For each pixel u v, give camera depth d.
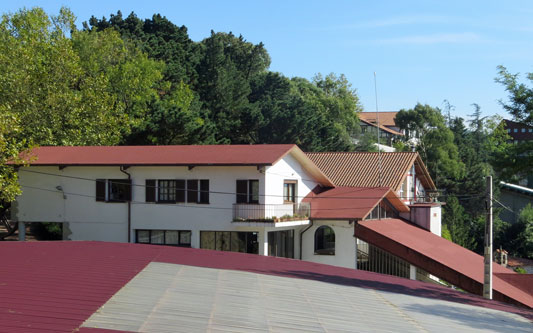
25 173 32.84
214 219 30.45
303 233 32.75
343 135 77.62
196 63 69.62
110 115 44.88
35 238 37.78
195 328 9.59
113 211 31.81
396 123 90.38
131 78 52.94
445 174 74.81
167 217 31.11
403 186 42.66
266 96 71.50
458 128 97.00
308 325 10.86
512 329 13.97
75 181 32.28
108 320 9.48
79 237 32.22
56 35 50.09
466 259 32.50
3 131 27.47
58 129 39.81
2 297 10.34
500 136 96.75
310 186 36.09
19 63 40.19
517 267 51.84
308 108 65.50
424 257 29.67
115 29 68.94
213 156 31.11
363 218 31.25
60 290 11.29
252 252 30.14
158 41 68.62
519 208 67.06
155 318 9.96
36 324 8.76
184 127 45.44
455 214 57.75
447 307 15.89
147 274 14.16
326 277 17.77
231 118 61.06
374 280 19.27
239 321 10.48
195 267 16.05
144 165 30.64
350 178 40.31
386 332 11.21
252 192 30.12
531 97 24.72
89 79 44.09
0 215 36.94
